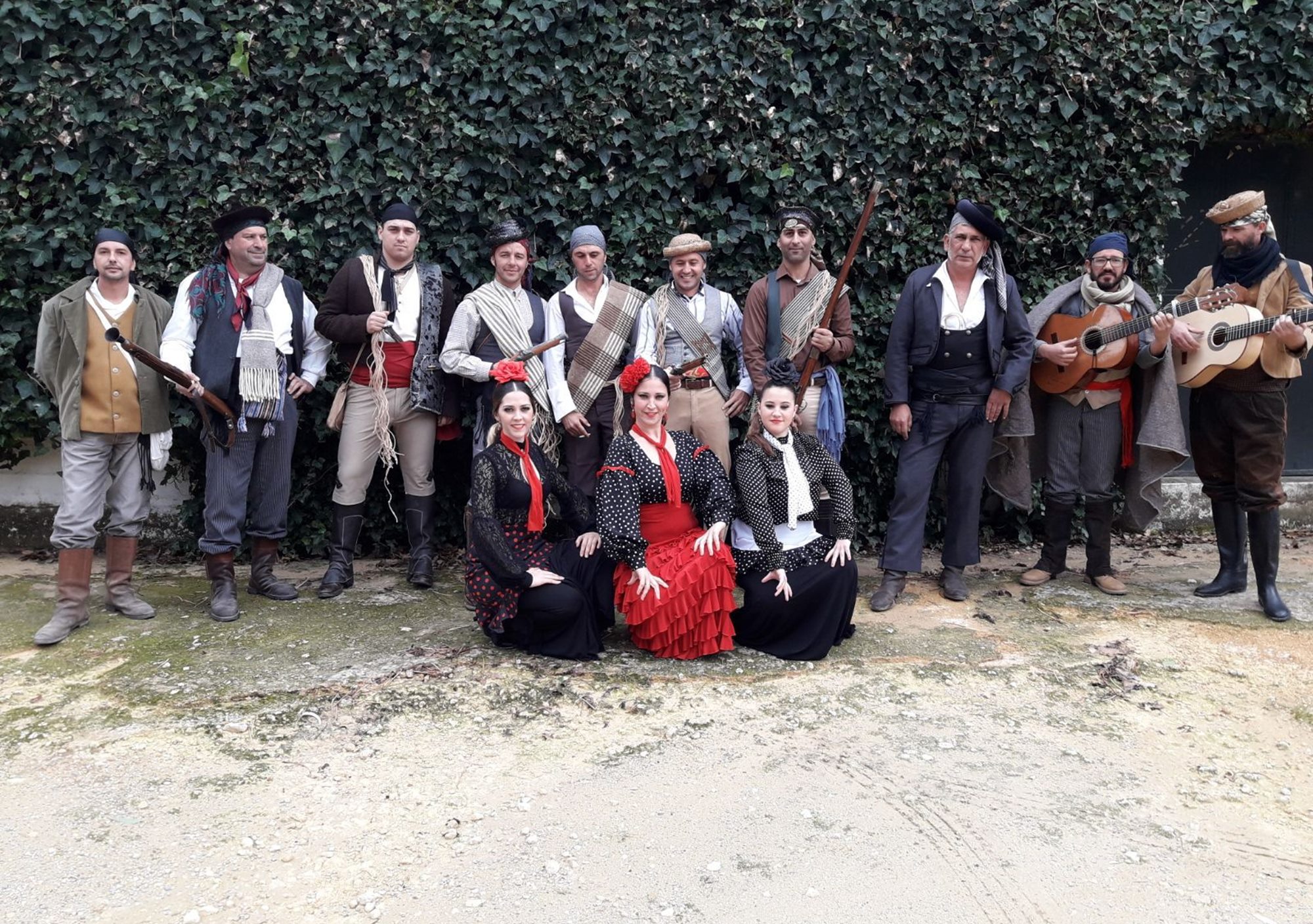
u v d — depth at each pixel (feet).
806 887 7.95
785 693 11.37
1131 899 7.89
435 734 10.32
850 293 16.60
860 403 16.78
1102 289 14.28
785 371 12.54
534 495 12.32
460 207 15.66
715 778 9.52
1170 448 14.28
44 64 14.93
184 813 8.87
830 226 16.28
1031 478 15.90
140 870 8.07
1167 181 16.53
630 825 8.75
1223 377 13.88
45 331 12.97
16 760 9.78
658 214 16.02
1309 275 13.58
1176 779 9.77
